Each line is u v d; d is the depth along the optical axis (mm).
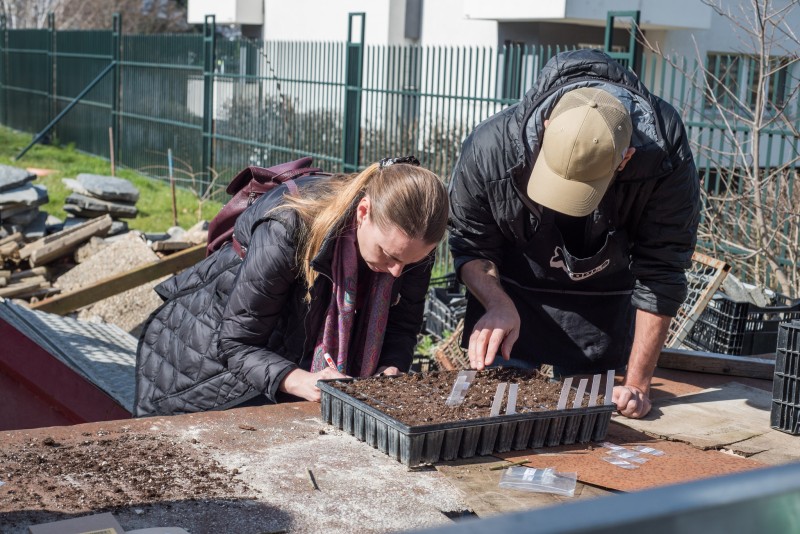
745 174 7281
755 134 6516
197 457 1832
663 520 359
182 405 2521
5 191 8289
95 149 17688
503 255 2926
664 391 2650
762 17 6926
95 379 3572
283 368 2303
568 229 2713
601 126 2201
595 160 2193
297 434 2027
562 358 2941
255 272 2271
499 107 8688
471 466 1879
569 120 2234
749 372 2869
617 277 2863
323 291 2365
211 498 1607
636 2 10906
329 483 1729
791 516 368
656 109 2443
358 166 10555
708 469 1943
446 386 2264
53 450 1820
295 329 2438
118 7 29703
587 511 366
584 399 2195
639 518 357
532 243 2734
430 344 6043
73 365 3693
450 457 1899
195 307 2559
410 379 2295
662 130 2420
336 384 2184
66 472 1695
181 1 30094
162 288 2719
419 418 1934
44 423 3236
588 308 2902
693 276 4262
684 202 2441
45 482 1636
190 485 1665
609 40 7180
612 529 354
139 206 12758
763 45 6602
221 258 2570
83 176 9273
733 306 4051
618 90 2418
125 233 8516
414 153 9883
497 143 2592
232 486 1675
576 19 10742
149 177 15469
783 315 4312
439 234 2098
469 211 2721
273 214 2275
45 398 3205
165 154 15125
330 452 1912
